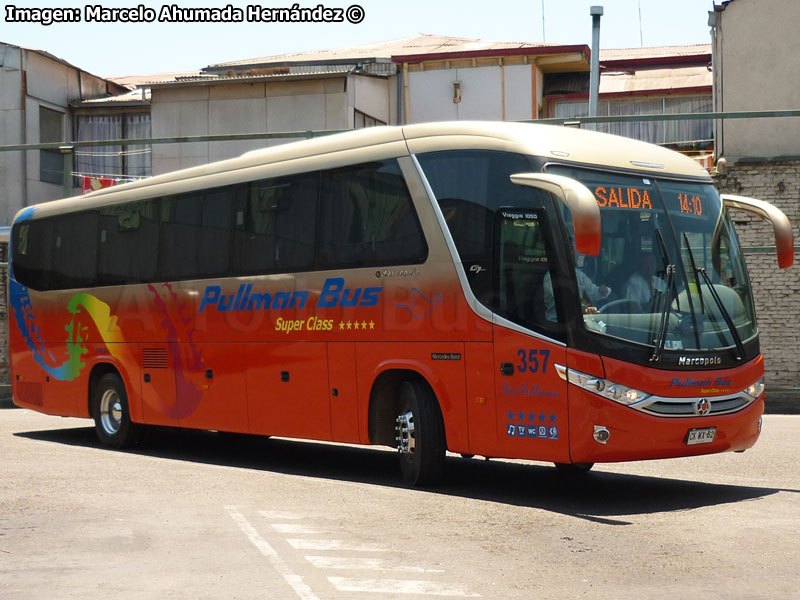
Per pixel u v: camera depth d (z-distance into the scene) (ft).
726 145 77.10
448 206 35.22
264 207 42.86
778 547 25.64
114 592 21.42
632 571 23.20
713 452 33.32
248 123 119.96
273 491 34.83
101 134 127.13
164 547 25.73
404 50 137.08
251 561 24.20
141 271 49.65
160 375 48.39
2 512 30.48
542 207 32.65
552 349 32.07
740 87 77.97
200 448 51.90
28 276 57.47
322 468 43.09
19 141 120.37
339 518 29.68
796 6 76.95
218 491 34.76
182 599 20.85
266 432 42.50
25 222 58.18
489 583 22.12
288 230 41.52
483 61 127.34
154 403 48.78
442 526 28.53
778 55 77.10
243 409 43.62
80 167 123.24
